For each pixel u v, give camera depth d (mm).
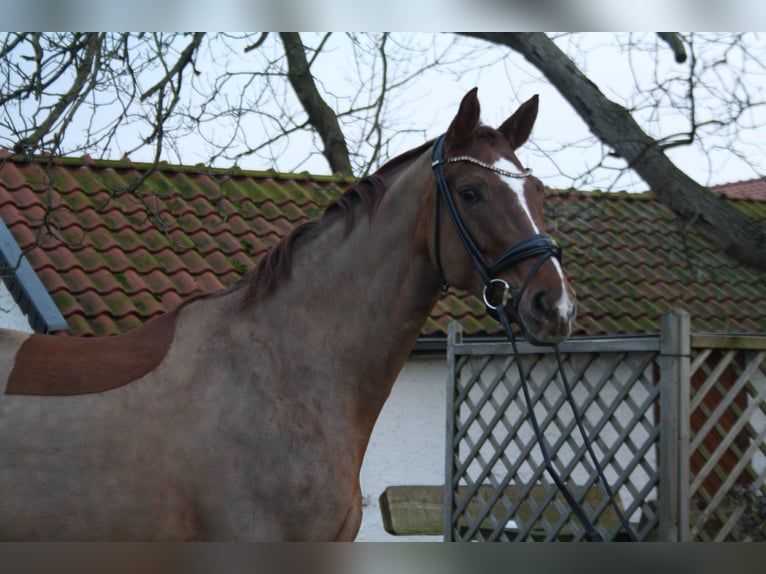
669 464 3414
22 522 2025
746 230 4105
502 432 5957
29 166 6773
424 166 2354
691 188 4191
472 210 2215
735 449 3662
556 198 7324
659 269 8078
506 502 4270
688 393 3447
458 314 6547
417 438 6277
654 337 3562
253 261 6570
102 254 6184
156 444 2105
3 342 2252
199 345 2262
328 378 2281
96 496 2053
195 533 2119
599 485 4203
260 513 2115
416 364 6375
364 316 2328
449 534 4477
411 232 2334
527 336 2104
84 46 4094
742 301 7961
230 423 2148
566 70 4445
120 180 7113
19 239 5934
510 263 2143
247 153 4805
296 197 7684
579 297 7242
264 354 2256
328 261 2354
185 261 6371
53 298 5570
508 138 2473
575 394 5980
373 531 6070
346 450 2260
